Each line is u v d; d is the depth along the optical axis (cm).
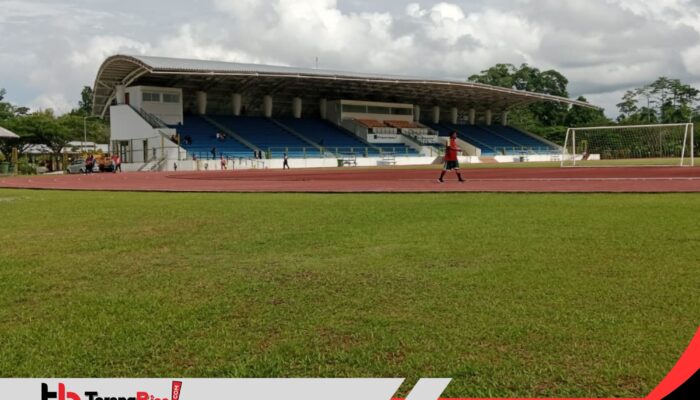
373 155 6306
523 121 10488
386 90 6806
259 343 338
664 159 5266
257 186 2050
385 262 548
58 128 6556
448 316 377
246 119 6259
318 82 5953
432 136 7200
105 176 3678
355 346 329
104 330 363
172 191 1834
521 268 505
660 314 368
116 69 5175
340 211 1020
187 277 507
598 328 346
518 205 1048
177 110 5544
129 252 635
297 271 520
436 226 781
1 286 478
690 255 539
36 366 310
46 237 760
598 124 10381
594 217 834
